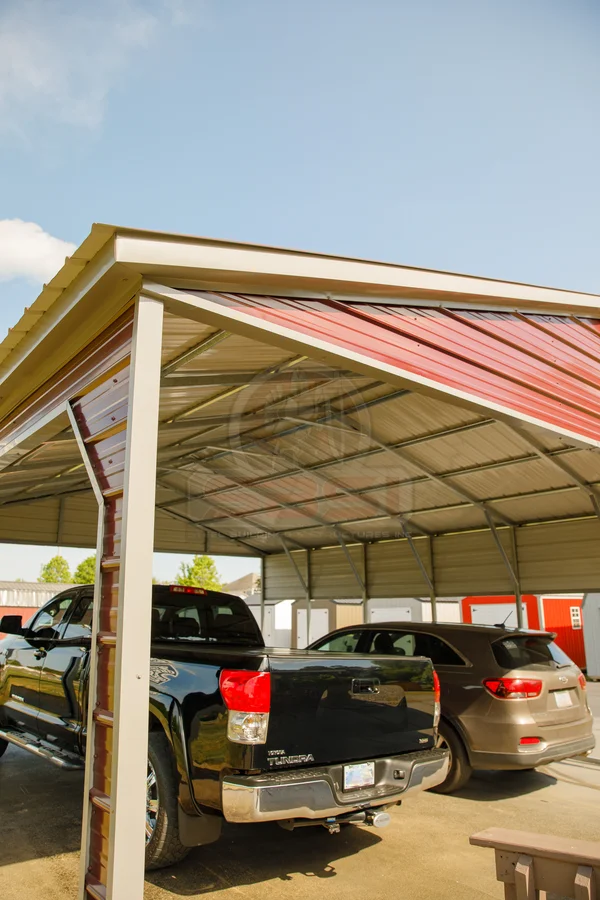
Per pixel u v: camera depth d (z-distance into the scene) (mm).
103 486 3072
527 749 5168
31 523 13898
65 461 7406
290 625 17562
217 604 5676
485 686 5367
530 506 12695
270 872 3762
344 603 16969
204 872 3734
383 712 3883
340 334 3635
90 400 3334
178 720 3510
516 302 5445
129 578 2645
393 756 3850
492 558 14156
